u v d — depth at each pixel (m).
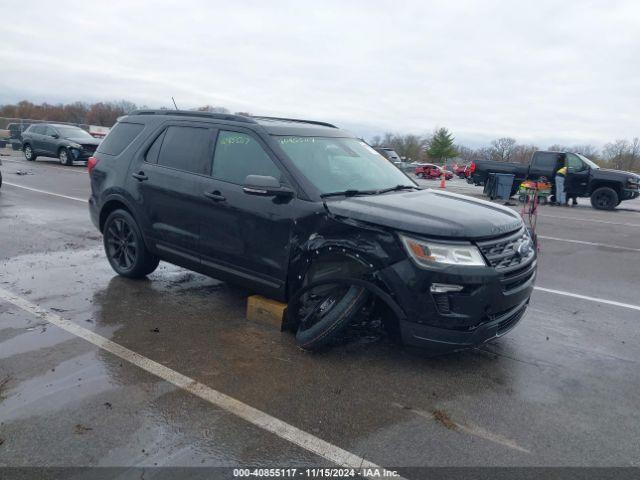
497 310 3.68
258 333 4.49
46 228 8.70
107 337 4.33
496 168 19.84
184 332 4.48
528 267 3.96
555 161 18.78
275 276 4.33
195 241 4.89
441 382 3.77
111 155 5.85
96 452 2.84
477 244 3.61
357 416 3.28
